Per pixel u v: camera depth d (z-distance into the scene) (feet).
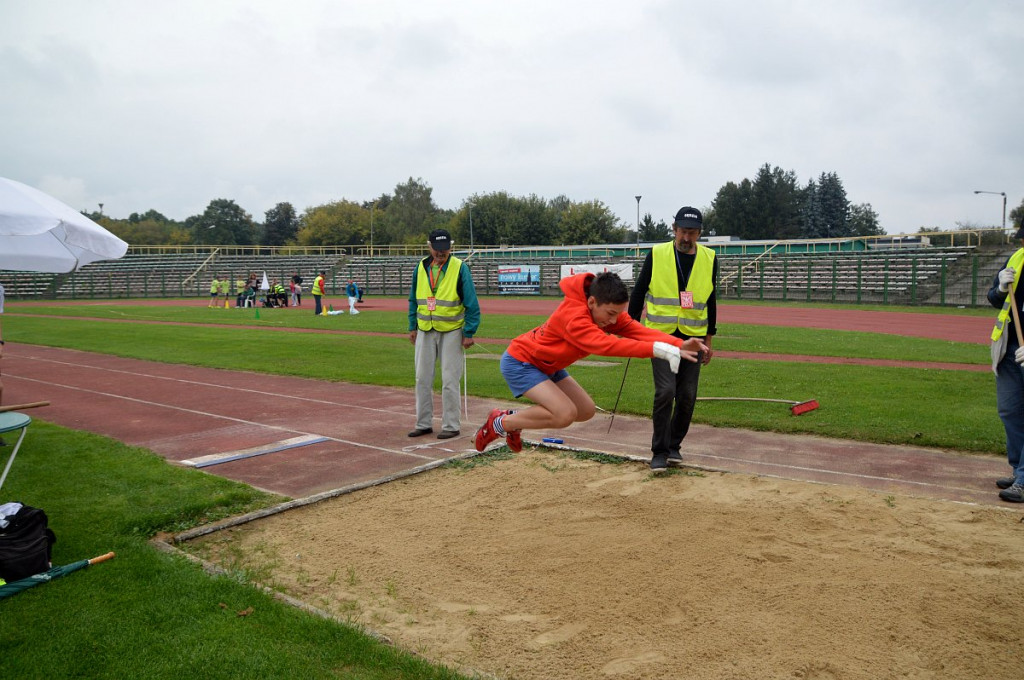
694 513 17.28
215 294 129.18
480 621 12.30
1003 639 11.39
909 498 18.01
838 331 66.90
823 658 10.91
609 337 14.29
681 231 20.71
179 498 18.35
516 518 17.29
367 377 40.01
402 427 27.86
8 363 48.49
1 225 14.99
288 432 27.02
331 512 17.93
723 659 10.94
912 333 65.26
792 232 257.14
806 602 12.60
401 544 15.79
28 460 22.04
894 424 25.76
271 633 11.68
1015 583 13.20
